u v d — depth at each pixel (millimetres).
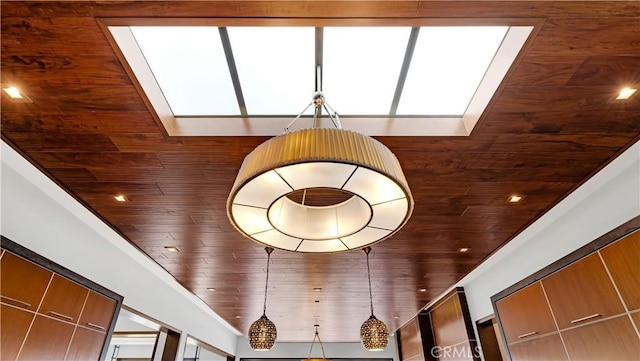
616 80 1809
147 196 2797
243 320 7379
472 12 1503
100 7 1444
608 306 2803
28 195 2836
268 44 1929
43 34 1530
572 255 3199
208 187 2688
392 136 2193
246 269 4375
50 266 3035
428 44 1918
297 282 4852
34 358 2854
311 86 2180
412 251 3857
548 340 3506
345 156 1316
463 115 2293
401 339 9102
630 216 2664
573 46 1628
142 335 6527
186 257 4016
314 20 1542
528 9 1479
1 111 1938
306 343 10234
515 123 2086
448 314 6285
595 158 2416
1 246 2586
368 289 5215
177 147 2250
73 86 1790
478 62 1996
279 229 1900
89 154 2305
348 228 1935
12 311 2660
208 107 2266
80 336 3412
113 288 4047
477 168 2480
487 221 3244
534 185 2693
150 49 1903
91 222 3473
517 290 4074
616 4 1444
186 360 9039
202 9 1481
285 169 1437
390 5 1479
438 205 2959
